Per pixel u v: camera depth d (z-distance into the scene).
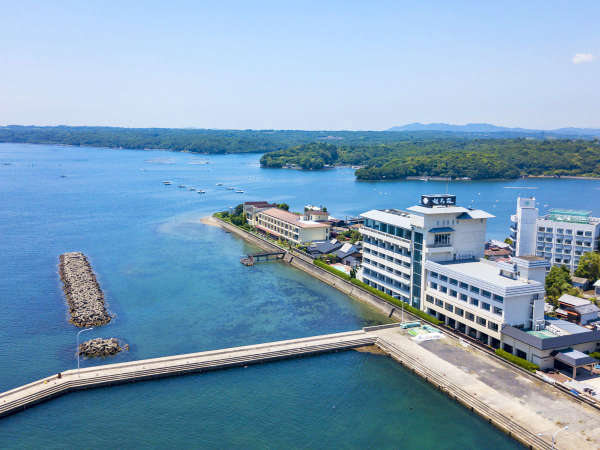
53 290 177.88
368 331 138.00
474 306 129.12
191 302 166.88
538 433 88.38
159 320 150.12
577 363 106.50
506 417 93.62
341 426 95.69
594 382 105.94
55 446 88.62
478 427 95.25
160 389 108.75
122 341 134.12
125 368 114.06
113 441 90.19
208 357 120.25
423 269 147.50
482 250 154.12
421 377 115.19
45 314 154.12
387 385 111.50
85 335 138.25
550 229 191.25
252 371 117.81
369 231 175.12
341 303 169.12
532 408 96.94
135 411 100.00
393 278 162.50
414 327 140.12
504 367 114.88
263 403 103.56
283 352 124.12
